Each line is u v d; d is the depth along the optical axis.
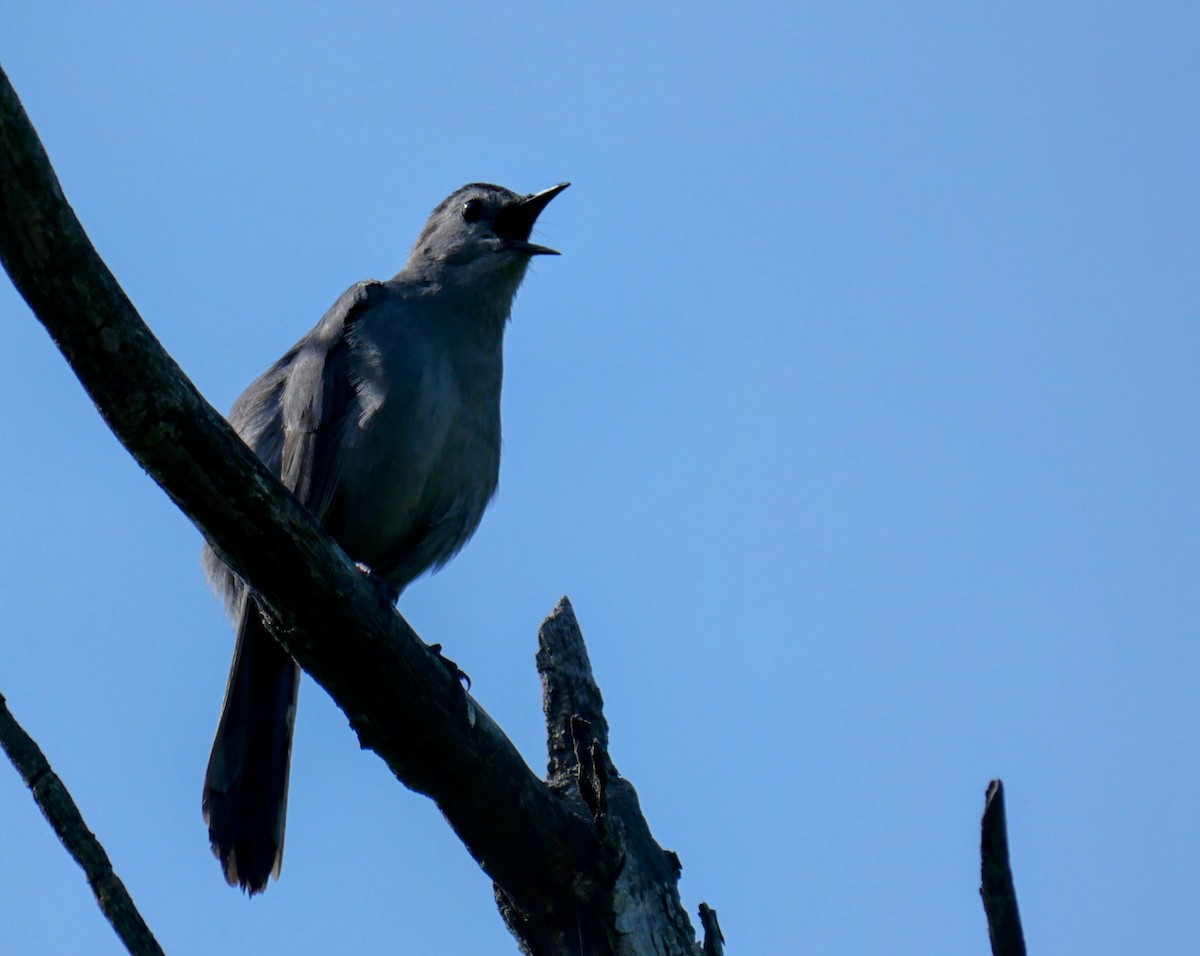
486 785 10.25
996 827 6.99
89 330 7.92
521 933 10.88
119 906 7.29
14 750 7.41
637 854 10.74
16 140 7.18
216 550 9.27
